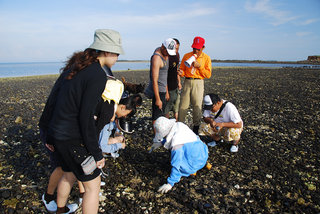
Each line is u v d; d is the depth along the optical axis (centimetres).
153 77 457
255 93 1223
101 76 212
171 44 441
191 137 356
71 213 299
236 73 2755
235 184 366
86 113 203
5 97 1152
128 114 354
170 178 345
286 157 457
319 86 1466
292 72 2830
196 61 500
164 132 349
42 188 353
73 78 208
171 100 523
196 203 316
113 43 220
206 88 1422
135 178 383
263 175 391
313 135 573
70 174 254
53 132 215
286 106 902
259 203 322
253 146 510
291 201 321
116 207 312
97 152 222
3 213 296
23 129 619
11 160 442
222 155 465
